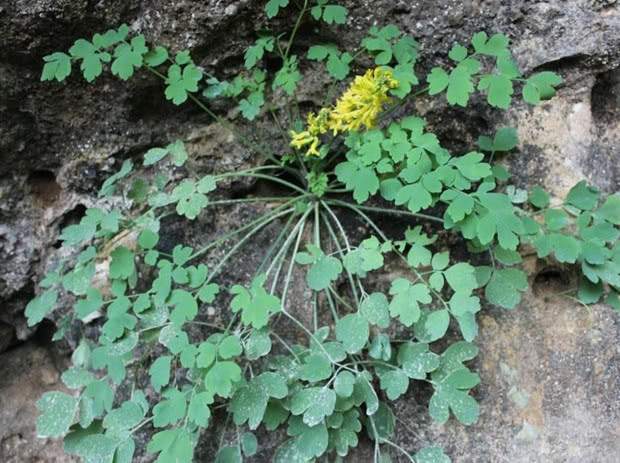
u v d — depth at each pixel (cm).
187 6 42
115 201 47
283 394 37
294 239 45
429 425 42
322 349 38
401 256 41
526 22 43
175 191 41
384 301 39
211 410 43
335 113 40
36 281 48
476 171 36
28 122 45
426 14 43
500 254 41
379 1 43
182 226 46
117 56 39
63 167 47
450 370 39
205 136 46
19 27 41
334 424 38
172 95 40
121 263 41
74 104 45
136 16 43
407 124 39
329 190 44
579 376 42
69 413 40
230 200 44
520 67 43
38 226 48
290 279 44
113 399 44
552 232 40
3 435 49
